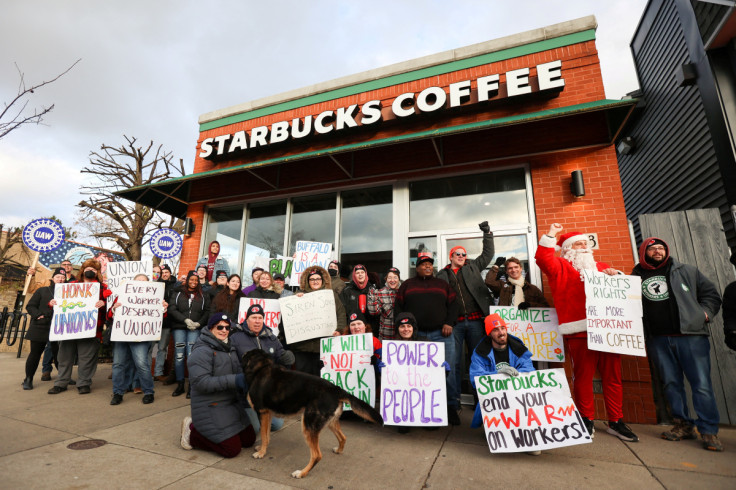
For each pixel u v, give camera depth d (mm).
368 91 6383
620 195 4754
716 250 4348
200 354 3168
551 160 5176
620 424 3520
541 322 4176
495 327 3494
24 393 4836
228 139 6961
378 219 6035
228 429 3021
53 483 2432
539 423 3104
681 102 6352
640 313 3449
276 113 7051
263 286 5031
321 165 6344
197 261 6918
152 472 2664
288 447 3258
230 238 6996
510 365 3488
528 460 3002
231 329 3613
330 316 4391
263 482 2553
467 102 5578
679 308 3426
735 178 4918
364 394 3975
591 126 4973
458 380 4363
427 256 4238
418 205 5840
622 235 4641
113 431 3500
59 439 3236
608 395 3602
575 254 3887
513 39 5641
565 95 5254
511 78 5297
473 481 2611
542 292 4863
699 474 2705
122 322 4543
